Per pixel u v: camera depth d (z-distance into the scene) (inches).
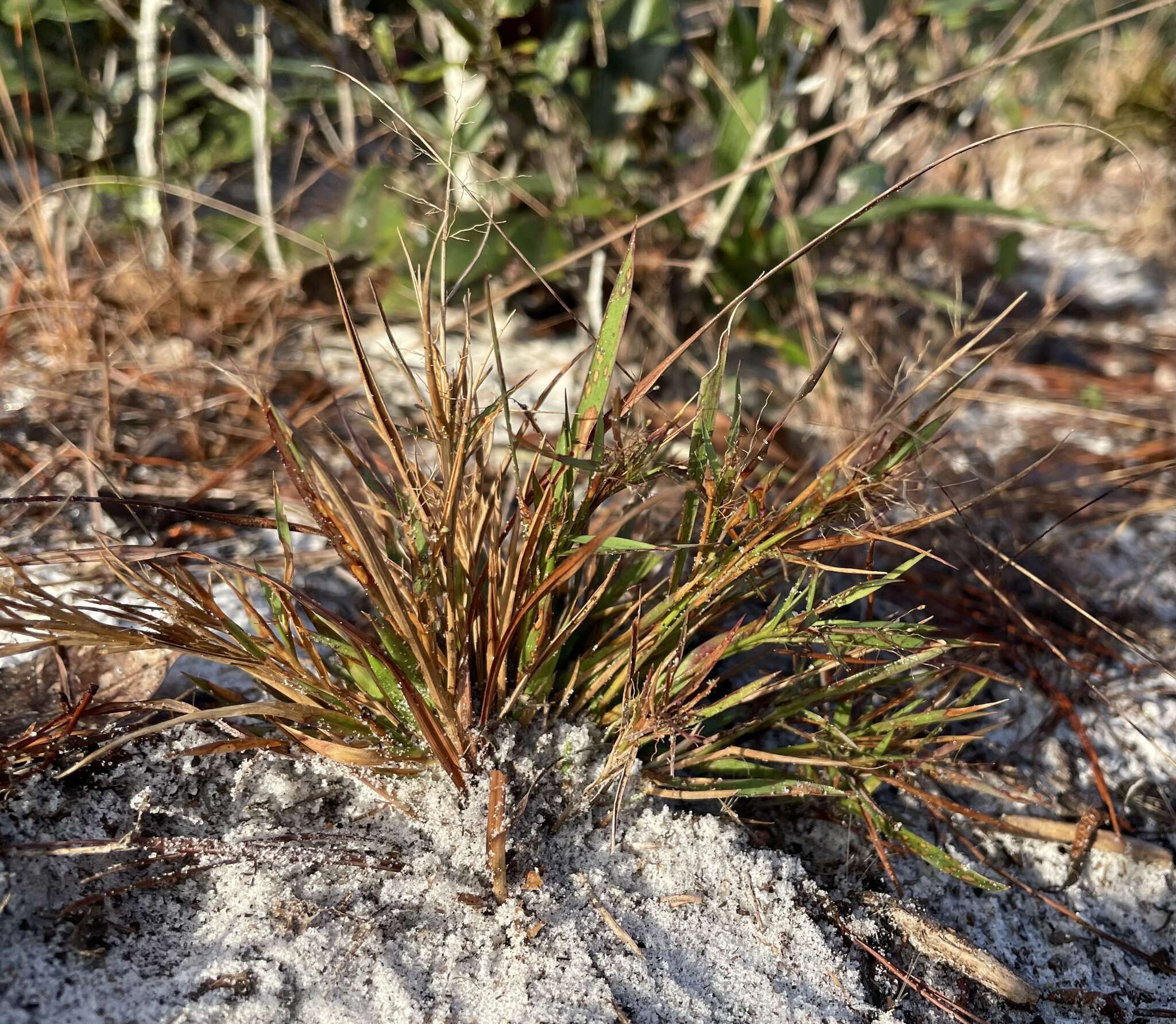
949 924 12.0
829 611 13.4
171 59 23.0
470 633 10.7
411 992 9.9
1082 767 14.3
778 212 22.6
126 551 12.1
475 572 10.6
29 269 18.2
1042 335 26.1
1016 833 13.2
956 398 21.8
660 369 10.8
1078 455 20.9
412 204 20.6
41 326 17.6
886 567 16.5
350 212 19.9
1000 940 12.1
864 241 24.0
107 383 15.7
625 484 11.1
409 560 10.8
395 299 19.8
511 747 11.1
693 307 21.0
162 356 18.5
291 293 20.6
